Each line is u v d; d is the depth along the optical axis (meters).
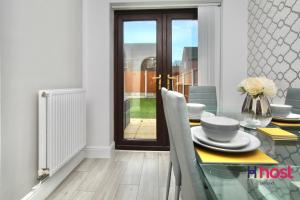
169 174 1.57
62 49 2.02
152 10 2.86
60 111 1.72
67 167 2.06
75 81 2.35
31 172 1.53
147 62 2.96
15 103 1.36
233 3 2.56
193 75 2.92
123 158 2.60
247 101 1.14
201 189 0.68
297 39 1.68
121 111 2.96
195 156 0.70
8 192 1.30
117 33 2.91
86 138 2.57
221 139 0.74
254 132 1.03
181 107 0.66
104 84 2.62
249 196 0.59
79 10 2.46
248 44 2.53
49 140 1.55
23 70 1.43
